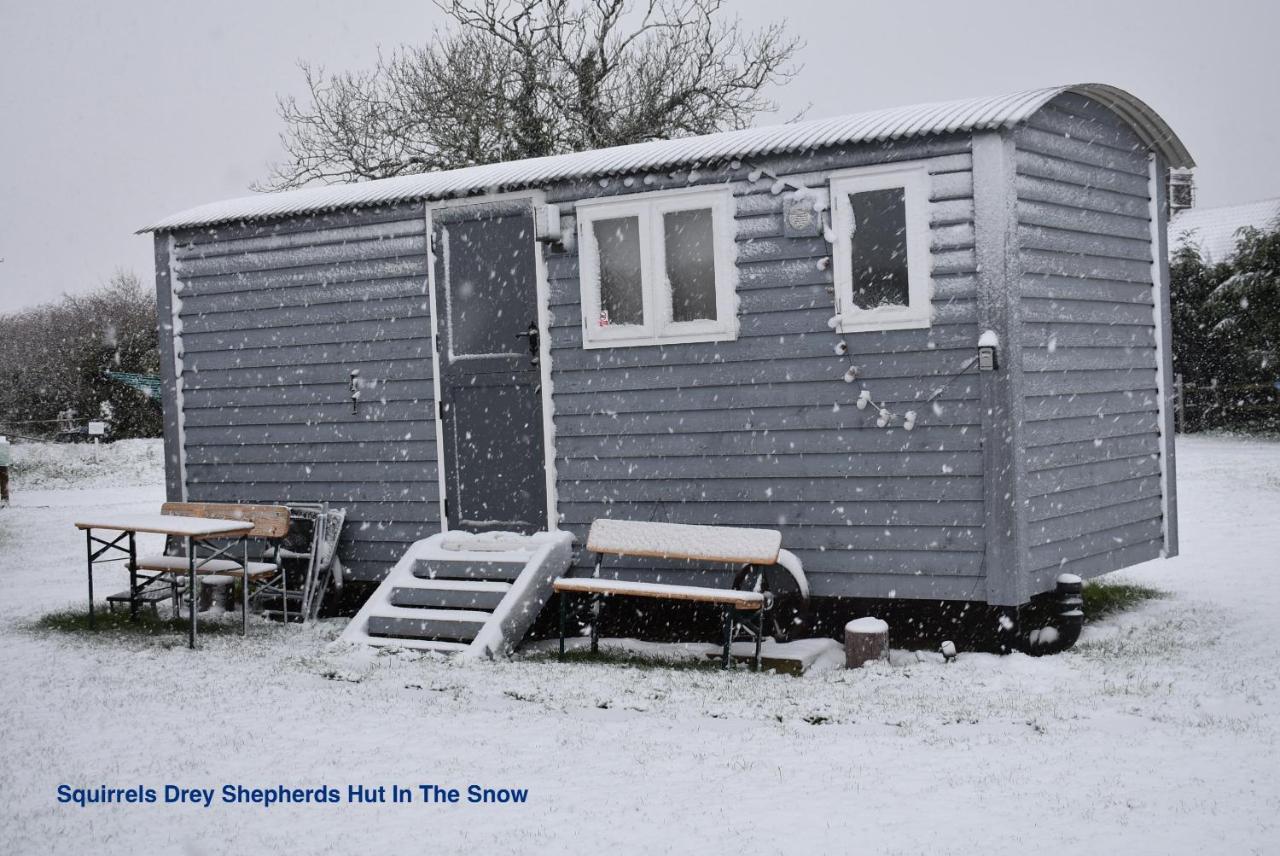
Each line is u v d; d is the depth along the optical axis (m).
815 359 9.16
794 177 9.20
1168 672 7.95
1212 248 36.69
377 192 11.05
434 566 10.16
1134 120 10.09
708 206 9.51
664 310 9.72
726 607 8.64
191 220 11.77
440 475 10.75
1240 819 5.20
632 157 9.91
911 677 8.09
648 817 5.50
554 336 10.16
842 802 5.61
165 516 10.83
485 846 5.25
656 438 9.77
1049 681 7.82
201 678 8.64
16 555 16.55
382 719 7.38
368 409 11.07
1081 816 5.30
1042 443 8.84
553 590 9.78
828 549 9.12
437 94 27.34
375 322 11.03
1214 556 12.77
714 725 7.04
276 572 11.27
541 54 27.64
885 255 8.95
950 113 8.77
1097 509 9.53
